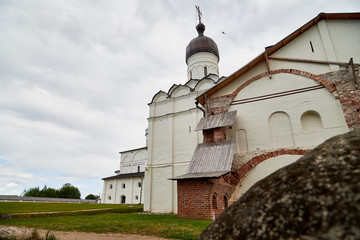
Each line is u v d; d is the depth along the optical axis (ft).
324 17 42.01
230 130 43.75
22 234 20.24
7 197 134.72
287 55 43.52
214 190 32.68
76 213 54.08
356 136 8.24
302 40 43.16
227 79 46.09
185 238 21.34
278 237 6.17
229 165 35.35
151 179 72.95
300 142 37.73
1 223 34.94
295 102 39.96
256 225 6.89
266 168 38.70
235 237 7.01
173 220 31.68
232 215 8.01
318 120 38.04
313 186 6.78
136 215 50.44
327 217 5.79
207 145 41.55
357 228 5.16
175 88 80.69
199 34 105.19
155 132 78.74
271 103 41.98
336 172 6.76
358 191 5.82
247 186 38.86
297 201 6.68
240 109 44.32
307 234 5.78
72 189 221.25
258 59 44.57
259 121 41.93
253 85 44.65
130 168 148.05
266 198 7.62
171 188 67.67
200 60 95.76
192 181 33.81
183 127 73.05
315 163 7.68
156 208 68.03
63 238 22.29
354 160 6.86
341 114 35.73
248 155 40.75
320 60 40.27
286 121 40.09
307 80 40.14
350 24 40.55
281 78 42.55
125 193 138.31
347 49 39.24
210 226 8.41
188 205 33.06
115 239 21.88
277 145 39.40
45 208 68.95
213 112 46.06
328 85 37.88
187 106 75.41
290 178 7.73
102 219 39.01
